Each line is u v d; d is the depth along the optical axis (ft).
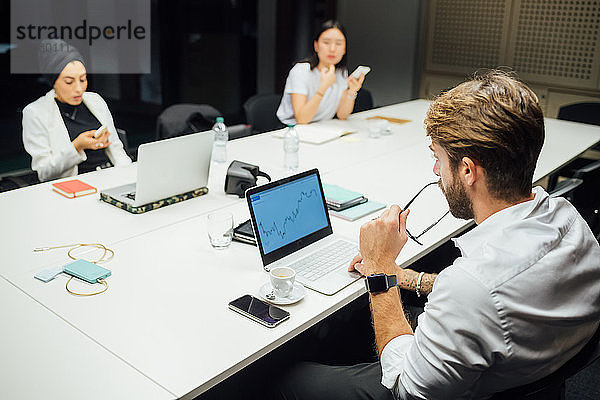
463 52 18.31
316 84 12.48
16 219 6.91
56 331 4.72
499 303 3.71
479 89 4.07
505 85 4.00
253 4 20.97
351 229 6.98
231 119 22.26
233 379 6.36
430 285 5.65
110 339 4.64
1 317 4.87
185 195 7.72
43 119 9.17
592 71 16.10
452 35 18.43
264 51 21.44
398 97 20.13
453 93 4.20
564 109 13.97
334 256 6.25
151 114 20.72
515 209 4.03
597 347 4.20
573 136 11.94
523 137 3.88
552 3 16.31
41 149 9.14
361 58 20.59
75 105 9.50
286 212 6.22
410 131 11.95
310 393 5.17
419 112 13.87
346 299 5.48
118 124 20.11
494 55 17.70
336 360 6.77
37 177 9.45
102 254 6.07
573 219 4.20
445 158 4.24
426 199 8.01
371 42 20.20
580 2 15.84
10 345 4.50
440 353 3.86
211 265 5.94
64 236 6.48
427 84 19.40
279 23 20.94
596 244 4.21
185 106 11.00
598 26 15.70
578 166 12.60
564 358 4.06
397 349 4.42
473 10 17.79
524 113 3.87
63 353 4.44
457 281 3.81
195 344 4.62
